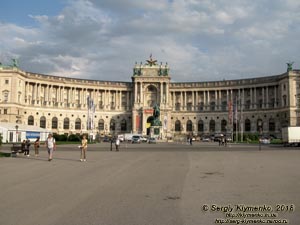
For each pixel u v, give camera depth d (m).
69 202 17.84
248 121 173.38
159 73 182.38
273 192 20.44
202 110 184.88
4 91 152.38
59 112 173.88
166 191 20.95
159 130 150.12
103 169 32.94
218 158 46.47
